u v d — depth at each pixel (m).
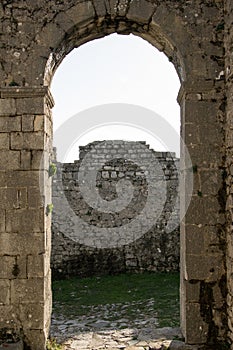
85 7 7.31
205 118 7.23
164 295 11.70
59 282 13.83
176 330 7.87
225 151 7.20
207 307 7.10
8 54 7.19
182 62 7.31
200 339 7.06
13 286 7.02
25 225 7.07
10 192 7.09
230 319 6.84
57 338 7.67
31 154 7.11
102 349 7.05
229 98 6.99
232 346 6.74
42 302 7.01
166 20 7.32
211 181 7.19
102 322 9.06
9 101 7.13
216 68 7.26
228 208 7.03
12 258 7.04
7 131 7.11
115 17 7.45
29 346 6.94
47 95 7.28
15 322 6.98
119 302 11.10
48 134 7.70
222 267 7.13
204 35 7.30
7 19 7.24
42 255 7.05
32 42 7.23
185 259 7.15
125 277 14.23
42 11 7.28
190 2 7.35
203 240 7.14
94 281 13.80
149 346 7.09
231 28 6.89
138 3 7.34
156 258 14.77
